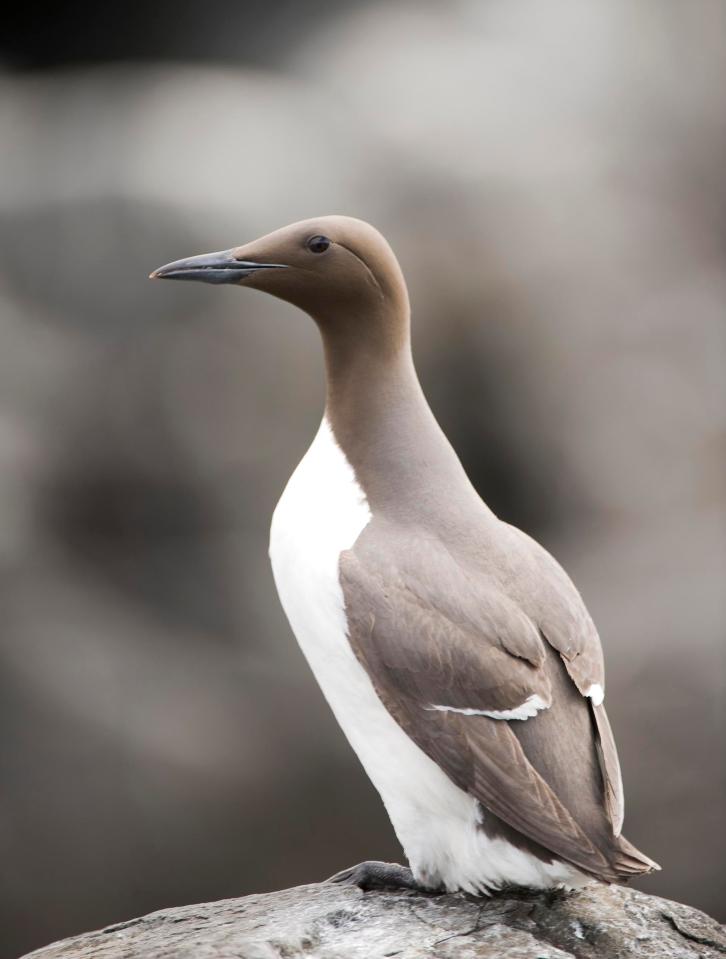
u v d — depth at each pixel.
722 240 16.78
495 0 17.36
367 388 6.23
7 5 17.03
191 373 14.09
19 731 12.67
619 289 15.66
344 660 5.91
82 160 14.88
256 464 14.02
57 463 13.95
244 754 12.80
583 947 5.86
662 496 15.22
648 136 16.91
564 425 15.21
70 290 14.27
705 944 5.96
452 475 6.21
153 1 17.11
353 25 17.06
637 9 17.58
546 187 15.80
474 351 15.15
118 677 13.08
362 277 6.20
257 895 6.57
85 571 13.78
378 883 6.31
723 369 15.84
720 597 13.83
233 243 14.38
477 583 5.87
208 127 15.25
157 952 5.70
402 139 15.61
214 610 13.67
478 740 5.63
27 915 12.62
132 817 12.59
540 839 5.46
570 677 5.86
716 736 12.88
